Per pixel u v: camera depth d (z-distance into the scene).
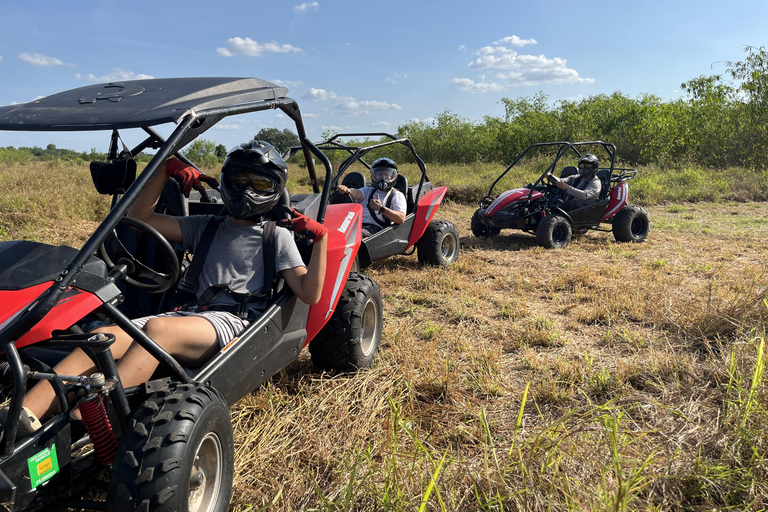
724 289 4.47
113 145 2.40
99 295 1.67
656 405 2.61
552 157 17.41
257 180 2.24
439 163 21.20
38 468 1.50
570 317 4.25
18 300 1.80
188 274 2.32
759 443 2.09
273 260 2.31
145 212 2.35
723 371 2.82
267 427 2.56
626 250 6.86
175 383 1.74
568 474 2.03
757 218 9.36
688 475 2.00
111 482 1.50
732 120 17.33
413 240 5.77
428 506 1.92
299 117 2.65
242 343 2.08
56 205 7.67
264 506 1.97
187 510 1.55
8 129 1.87
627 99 19.19
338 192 5.38
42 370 1.91
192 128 1.87
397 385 3.01
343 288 3.07
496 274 5.69
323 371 3.12
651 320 3.98
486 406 2.83
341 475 2.18
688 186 12.64
